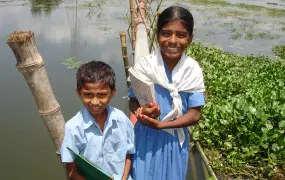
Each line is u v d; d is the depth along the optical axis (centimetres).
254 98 530
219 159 445
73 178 219
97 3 1686
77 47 948
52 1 1655
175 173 252
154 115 225
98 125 218
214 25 1359
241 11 1661
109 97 214
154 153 248
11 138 501
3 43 930
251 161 431
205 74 755
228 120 476
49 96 221
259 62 893
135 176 250
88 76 205
